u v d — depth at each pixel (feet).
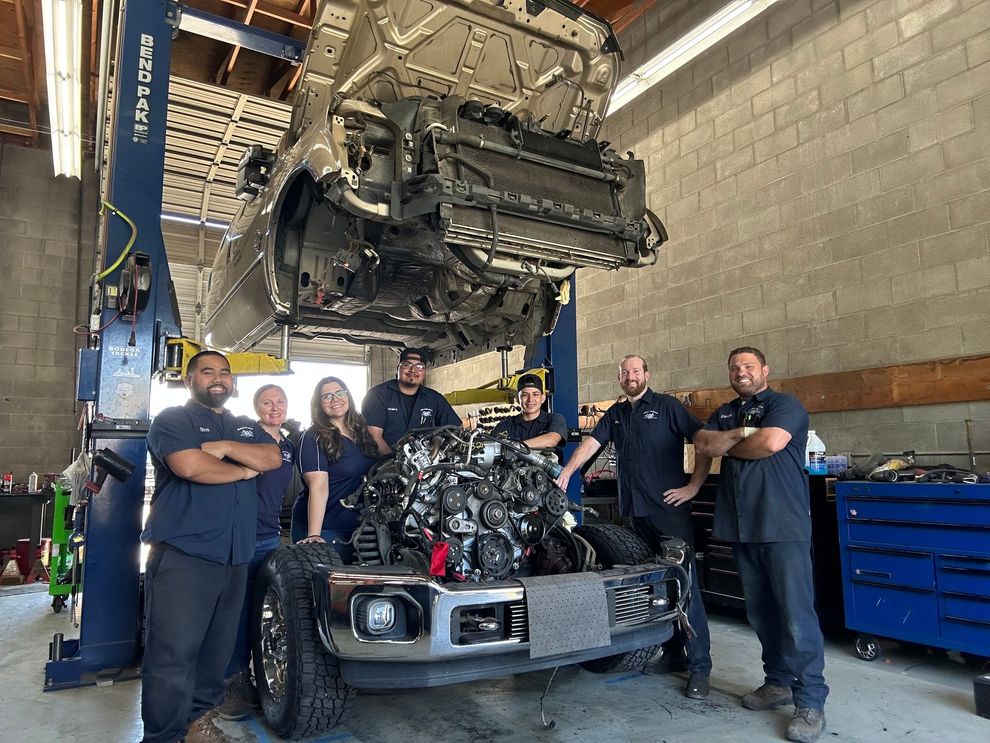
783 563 8.69
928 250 13.70
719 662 11.42
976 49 13.10
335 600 7.34
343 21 9.71
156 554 7.61
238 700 9.38
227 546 7.79
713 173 19.12
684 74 20.30
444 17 10.22
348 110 9.14
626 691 9.95
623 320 22.38
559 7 10.85
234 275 14.16
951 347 13.20
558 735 8.30
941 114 13.61
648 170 21.67
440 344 16.21
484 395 14.55
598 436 11.13
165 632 7.34
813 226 16.12
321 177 8.86
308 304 12.75
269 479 10.13
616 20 22.68
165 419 7.82
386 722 8.81
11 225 28.17
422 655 7.07
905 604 11.02
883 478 11.66
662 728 8.49
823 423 15.52
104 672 10.63
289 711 7.91
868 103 15.03
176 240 30.83
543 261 10.61
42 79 26.22
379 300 13.64
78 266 28.99
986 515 10.08
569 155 10.70
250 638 9.49
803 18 16.65
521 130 10.27
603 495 17.60
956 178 13.28
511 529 9.46
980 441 12.66
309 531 9.86
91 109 27.07
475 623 7.39
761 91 17.71
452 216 9.19
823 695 8.34
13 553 23.27
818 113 16.16
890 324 14.32
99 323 10.93
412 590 7.25
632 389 10.98
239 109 23.13
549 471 9.82
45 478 25.55
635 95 21.76
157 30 11.89
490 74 11.31
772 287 17.12
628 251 11.31
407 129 9.43
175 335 11.46
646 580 8.51
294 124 10.87
